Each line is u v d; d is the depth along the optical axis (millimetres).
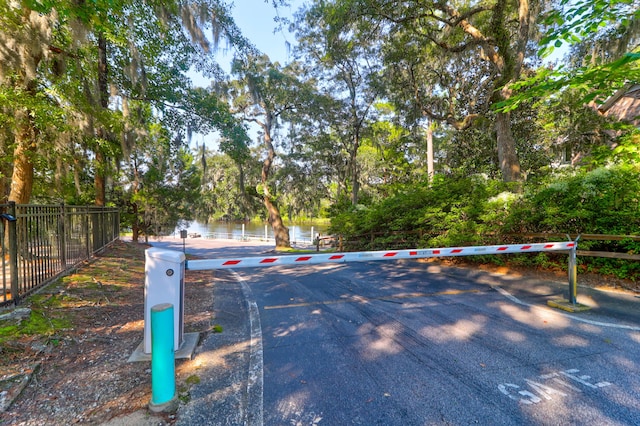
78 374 2859
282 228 25672
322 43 20156
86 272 6293
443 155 26047
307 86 22797
